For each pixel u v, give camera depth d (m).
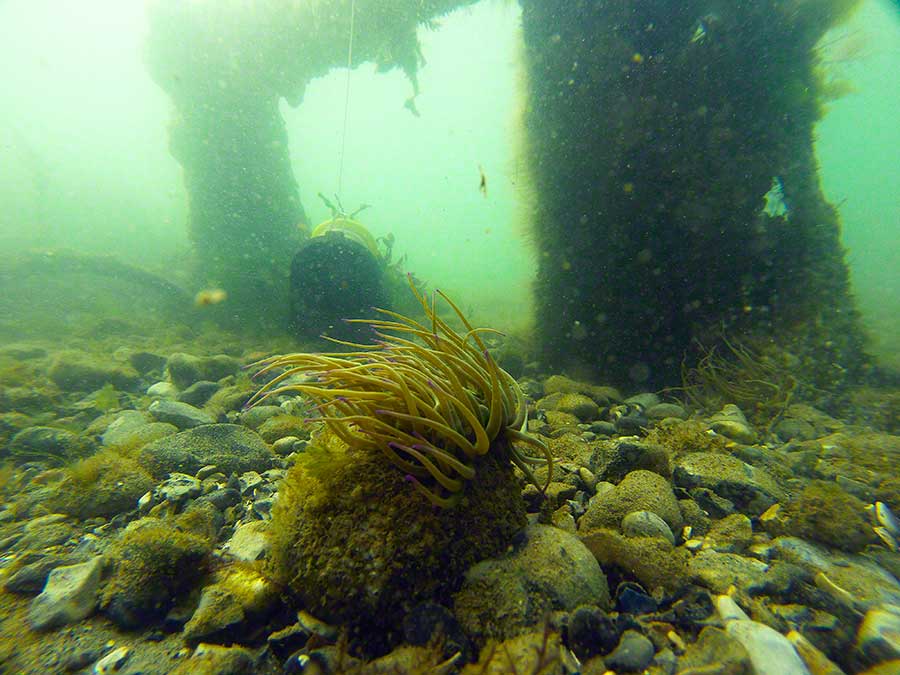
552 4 0.82
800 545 0.34
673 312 0.81
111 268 1.37
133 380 0.78
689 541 0.36
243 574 0.32
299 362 0.37
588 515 0.38
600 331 0.87
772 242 0.77
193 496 0.43
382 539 0.30
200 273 1.35
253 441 0.52
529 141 0.92
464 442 0.32
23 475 0.49
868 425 0.65
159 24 1.21
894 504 0.40
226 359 0.81
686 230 0.78
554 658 0.25
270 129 1.39
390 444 0.31
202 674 0.27
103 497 0.42
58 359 0.77
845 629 0.28
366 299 1.10
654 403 0.73
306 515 0.32
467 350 0.37
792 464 0.49
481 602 0.29
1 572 0.35
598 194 0.82
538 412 0.65
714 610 0.29
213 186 1.33
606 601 0.30
